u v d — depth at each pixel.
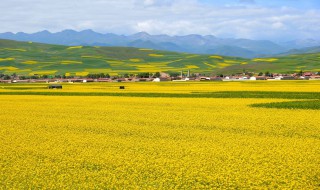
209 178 19.05
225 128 33.81
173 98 68.06
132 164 21.75
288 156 22.98
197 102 59.38
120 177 19.56
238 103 57.06
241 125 35.34
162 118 40.66
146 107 52.25
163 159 22.67
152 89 99.88
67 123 37.53
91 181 18.98
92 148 25.94
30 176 19.88
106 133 31.77
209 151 24.55
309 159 22.25
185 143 27.20
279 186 17.75
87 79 196.88
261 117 40.84
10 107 53.31
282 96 69.25
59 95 79.00
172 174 19.83
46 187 18.14
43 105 56.16
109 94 80.56
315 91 81.69
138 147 26.05
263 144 26.53
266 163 21.45
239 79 192.25
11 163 22.30
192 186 18.08
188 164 21.52
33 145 27.02
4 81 189.62
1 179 19.42
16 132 32.41
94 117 42.03
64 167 21.47
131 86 122.19
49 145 26.95
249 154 23.59
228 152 24.17
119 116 42.59
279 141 27.56
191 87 108.62
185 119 39.66
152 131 32.44
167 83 148.62
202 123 36.78
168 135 30.47
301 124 35.75
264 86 108.25
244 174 19.58
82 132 32.34
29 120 39.91
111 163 22.16
